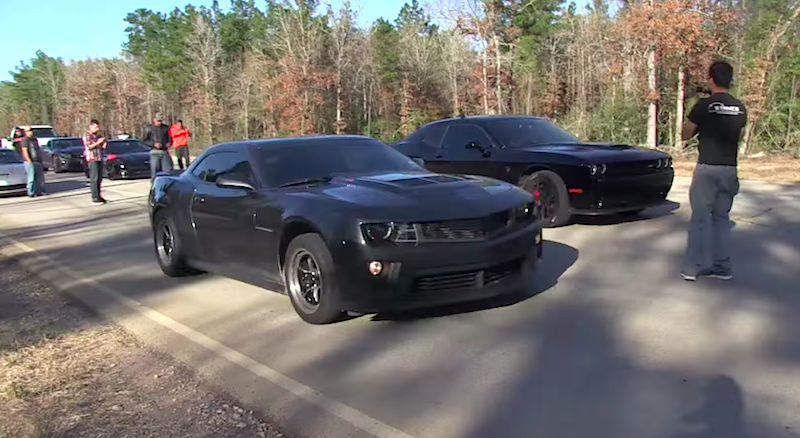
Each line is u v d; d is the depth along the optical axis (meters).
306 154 6.24
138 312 5.95
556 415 3.50
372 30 55.09
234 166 6.31
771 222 8.59
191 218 6.66
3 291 7.12
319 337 4.96
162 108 69.12
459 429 3.41
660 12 21.00
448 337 4.78
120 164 21.27
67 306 6.36
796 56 20.55
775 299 5.26
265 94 49.06
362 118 53.09
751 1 21.31
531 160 8.74
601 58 37.41
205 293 6.50
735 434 3.20
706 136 5.71
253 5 71.12
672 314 5.00
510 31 32.06
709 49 21.19
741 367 3.96
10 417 3.86
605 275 6.24
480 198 5.10
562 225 8.73
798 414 3.37
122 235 10.46
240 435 3.54
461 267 4.75
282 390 4.05
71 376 4.50
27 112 103.38
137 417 3.82
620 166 8.23
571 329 4.79
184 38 62.28
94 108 74.00
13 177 17.42
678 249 7.23
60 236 10.67
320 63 47.06
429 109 50.66
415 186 5.29
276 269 5.56
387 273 4.67
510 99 37.25
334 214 4.91
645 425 3.33
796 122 20.56
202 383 4.26
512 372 4.09
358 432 3.45
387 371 4.23
